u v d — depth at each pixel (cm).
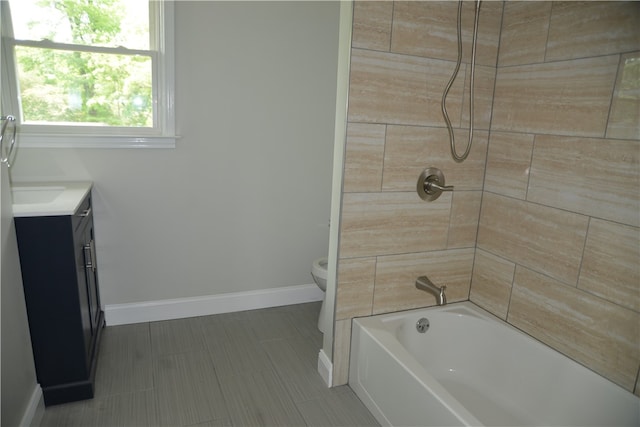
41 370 178
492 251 206
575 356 166
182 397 193
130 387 199
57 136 221
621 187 145
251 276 282
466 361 207
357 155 182
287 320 272
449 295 219
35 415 169
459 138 200
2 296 145
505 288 199
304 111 270
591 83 153
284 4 253
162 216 253
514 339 188
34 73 221
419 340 207
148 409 185
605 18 146
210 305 274
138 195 245
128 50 232
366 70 175
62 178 229
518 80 185
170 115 241
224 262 273
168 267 261
